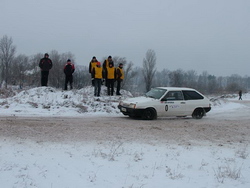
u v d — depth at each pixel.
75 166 6.06
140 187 5.31
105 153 7.01
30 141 7.67
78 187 5.13
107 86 18.14
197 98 13.89
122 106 13.23
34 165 5.89
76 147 7.38
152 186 5.40
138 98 13.45
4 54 46.69
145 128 10.29
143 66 50.09
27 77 42.09
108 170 6.01
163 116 13.14
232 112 17.47
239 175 6.22
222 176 6.11
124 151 7.32
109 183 5.41
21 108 13.95
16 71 45.38
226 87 72.44
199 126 11.27
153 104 12.81
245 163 7.07
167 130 10.15
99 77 16.92
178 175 6.00
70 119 11.72
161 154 7.30
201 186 5.56
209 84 67.00
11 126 9.33
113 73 17.98
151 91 14.16
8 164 5.81
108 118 12.67
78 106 14.70
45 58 18.69
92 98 16.27
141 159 6.83
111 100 16.61
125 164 6.43
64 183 5.25
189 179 5.87
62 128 9.50
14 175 5.34
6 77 45.78
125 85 46.94
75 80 29.25
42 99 15.67
